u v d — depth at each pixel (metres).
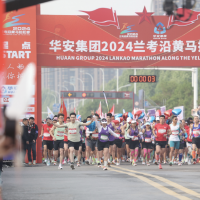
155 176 39.06
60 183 33.03
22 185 31.66
